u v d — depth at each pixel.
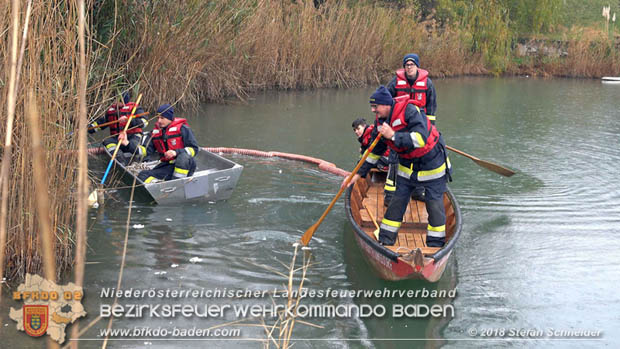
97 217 6.09
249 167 8.41
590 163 9.20
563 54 25.83
